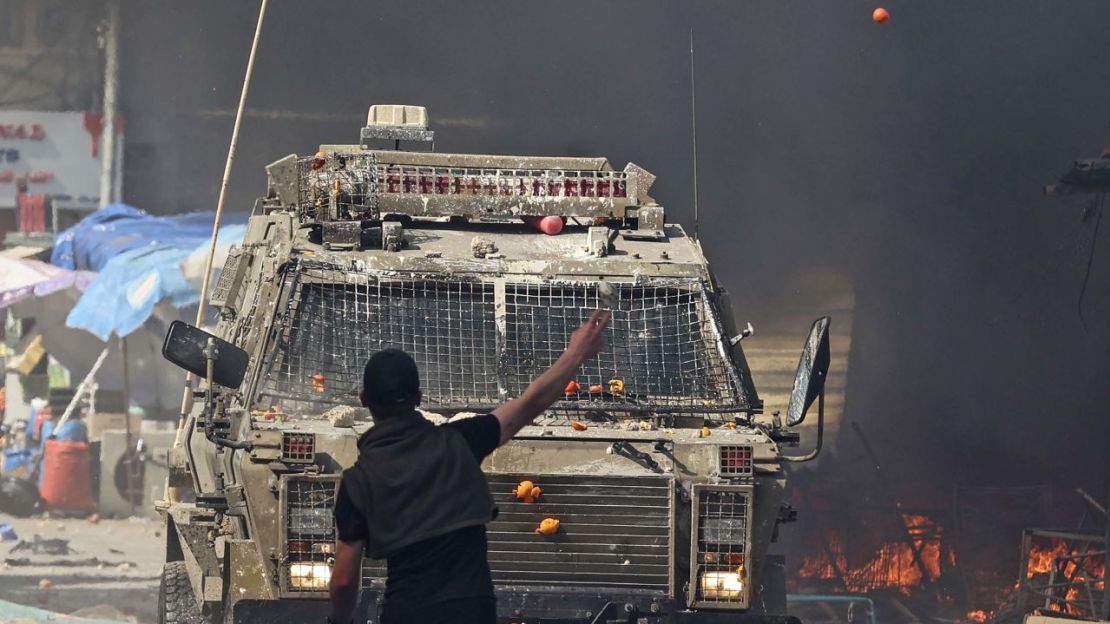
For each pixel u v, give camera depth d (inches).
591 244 930.7
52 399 2304.4
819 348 756.6
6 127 2940.5
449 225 975.0
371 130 1107.9
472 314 880.3
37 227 2945.4
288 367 836.0
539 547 757.3
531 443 761.6
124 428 2234.3
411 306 878.4
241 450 757.9
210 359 754.2
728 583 759.1
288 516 744.3
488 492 498.9
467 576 487.8
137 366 2252.7
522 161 1017.5
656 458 765.3
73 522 2059.5
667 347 880.9
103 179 2974.9
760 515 766.5
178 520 954.7
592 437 767.7
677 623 748.0
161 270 2078.0
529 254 928.9
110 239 2256.4
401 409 502.0
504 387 849.5
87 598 1509.6
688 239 975.6
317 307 864.9
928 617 1625.2
